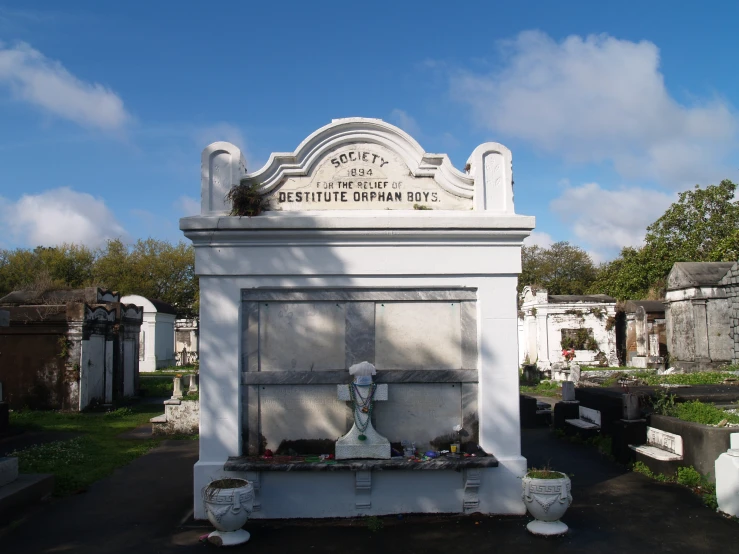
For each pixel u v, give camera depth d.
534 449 12.35
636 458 10.27
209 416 7.66
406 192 8.23
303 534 7.02
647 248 42.41
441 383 7.86
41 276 39.00
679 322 25.12
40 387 18.80
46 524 7.52
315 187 8.18
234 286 7.81
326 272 7.79
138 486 9.46
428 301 7.94
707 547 6.57
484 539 6.84
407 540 6.82
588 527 7.24
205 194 8.00
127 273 48.78
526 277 63.59
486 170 8.19
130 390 22.95
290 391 7.82
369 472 7.45
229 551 6.53
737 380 16.56
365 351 7.84
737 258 32.16
